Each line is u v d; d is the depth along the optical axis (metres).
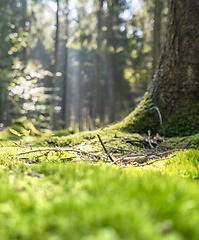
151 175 2.04
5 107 21.27
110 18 26.16
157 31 17.38
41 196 1.42
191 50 6.53
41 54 41.47
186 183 1.79
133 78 30.86
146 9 22.98
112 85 29.72
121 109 36.75
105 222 1.05
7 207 1.14
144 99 7.03
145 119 6.61
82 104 48.41
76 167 2.15
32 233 0.99
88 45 25.28
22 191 1.49
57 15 26.42
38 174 1.99
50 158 3.44
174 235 0.97
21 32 19.08
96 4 26.31
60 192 1.47
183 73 6.56
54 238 0.95
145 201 1.27
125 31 25.36
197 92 6.43
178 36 6.66
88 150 4.50
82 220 1.06
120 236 0.98
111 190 1.42
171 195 1.36
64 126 27.69
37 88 8.47
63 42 44.97
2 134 6.38
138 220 1.04
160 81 6.82
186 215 1.17
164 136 6.30
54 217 1.09
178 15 6.67
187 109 6.41
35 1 26.70
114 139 5.27
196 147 5.11
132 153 4.46
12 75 12.05
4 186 1.48
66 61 31.64
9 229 1.00
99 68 28.42
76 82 55.84
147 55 27.70
